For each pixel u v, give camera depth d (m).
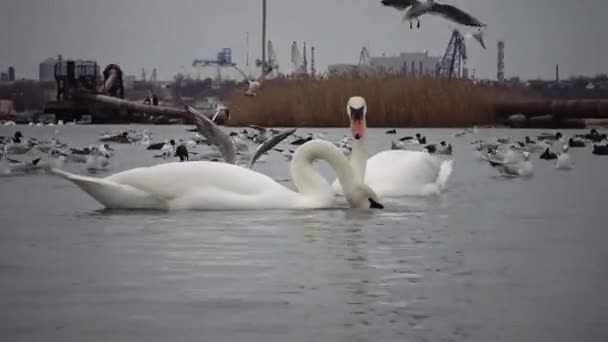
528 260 11.45
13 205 16.47
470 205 16.98
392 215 15.39
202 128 18.03
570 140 36.41
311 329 8.40
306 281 10.21
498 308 9.08
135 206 15.66
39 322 8.64
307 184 15.98
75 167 25.14
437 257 11.60
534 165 27.05
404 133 46.16
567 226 14.29
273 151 31.39
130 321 8.66
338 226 14.07
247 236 13.09
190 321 8.64
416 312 8.95
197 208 15.55
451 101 48.06
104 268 10.88
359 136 17.58
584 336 8.23
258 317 8.77
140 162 27.09
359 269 10.85
